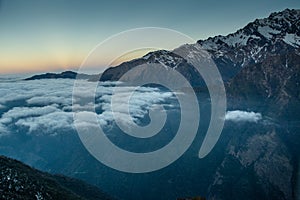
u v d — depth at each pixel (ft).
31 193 426.51
